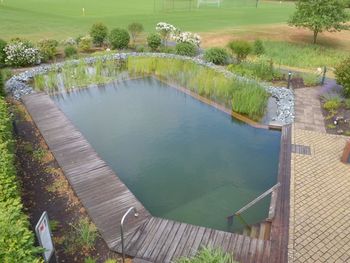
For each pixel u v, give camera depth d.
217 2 41.72
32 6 34.22
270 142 11.95
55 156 10.00
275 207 7.99
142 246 6.80
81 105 14.77
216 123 13.30
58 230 7.40
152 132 12.65
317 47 22.86
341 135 11.52
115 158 11.05
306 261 6.52
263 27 28.91
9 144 9.06
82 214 7.86
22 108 13.71
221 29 27.55
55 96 15.47
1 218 4.91
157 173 10.35
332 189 8.66
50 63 19.42
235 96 13.77
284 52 21.00
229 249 6.72
